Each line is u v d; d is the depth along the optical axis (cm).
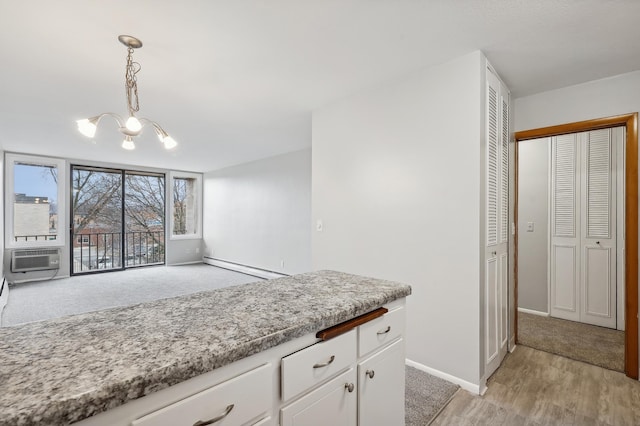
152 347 79
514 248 291
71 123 371
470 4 163
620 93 241
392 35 193
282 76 250
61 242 580
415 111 244
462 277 217
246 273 635
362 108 282
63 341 83
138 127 232
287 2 162
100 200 634
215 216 738
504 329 262
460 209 219
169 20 177
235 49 210
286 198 560
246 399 85
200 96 294
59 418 55
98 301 434
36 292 478
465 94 217
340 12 171
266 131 415
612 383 226
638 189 231
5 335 87
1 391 59
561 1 160
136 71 240
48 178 570
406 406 194
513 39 196
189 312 107
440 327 228
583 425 181
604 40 196
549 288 373
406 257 248
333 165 306
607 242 336
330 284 150
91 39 196
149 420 67
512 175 286
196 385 75
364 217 279
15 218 535
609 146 335
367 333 124
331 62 228
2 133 414
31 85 265
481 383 212
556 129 269
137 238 688
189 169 734
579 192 353
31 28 183
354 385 118
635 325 231
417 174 242
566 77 248
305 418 99
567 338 307
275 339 89
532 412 192
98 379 63
